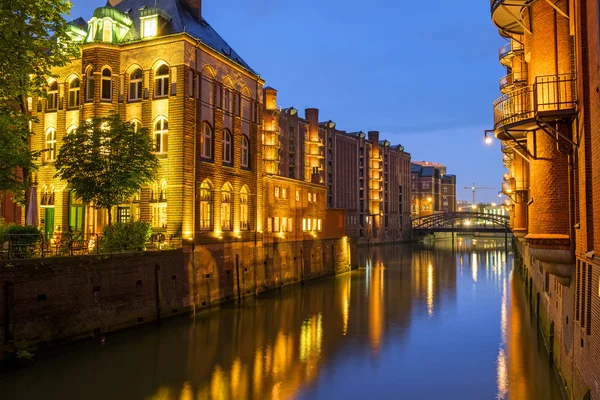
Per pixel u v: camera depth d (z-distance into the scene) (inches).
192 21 1376.7
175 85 1166.3
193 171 1180.5
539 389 704.4
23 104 967.0
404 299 1461.6
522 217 1186.0
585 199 502.6
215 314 1178.0
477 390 702.5
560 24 620.4
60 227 1184.8
